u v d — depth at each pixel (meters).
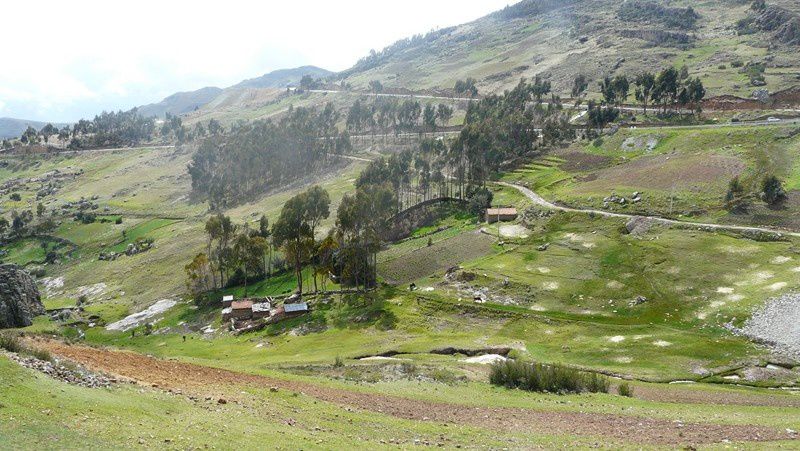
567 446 34.00
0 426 22.64
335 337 109.81
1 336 38.00
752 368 76.81
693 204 145.88
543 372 57.81
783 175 149.50
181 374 43.28
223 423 30.73
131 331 140.38
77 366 36.22
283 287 152.50
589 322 100.38
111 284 187.38
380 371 64.12
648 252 124.75
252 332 124.69
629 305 107.31
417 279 136.88
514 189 191.88
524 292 118.69
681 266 115.81
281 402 38.69
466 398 48.81
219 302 151.75
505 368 59.44
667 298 106.44
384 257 157.38
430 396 48.12
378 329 110.56
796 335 83.50
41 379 30.41
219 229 173.25
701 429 39.41
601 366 81.50
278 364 78.00
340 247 149.12
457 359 84.50
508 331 101.88
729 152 170.25
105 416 27.55
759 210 135.25
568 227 149.62
